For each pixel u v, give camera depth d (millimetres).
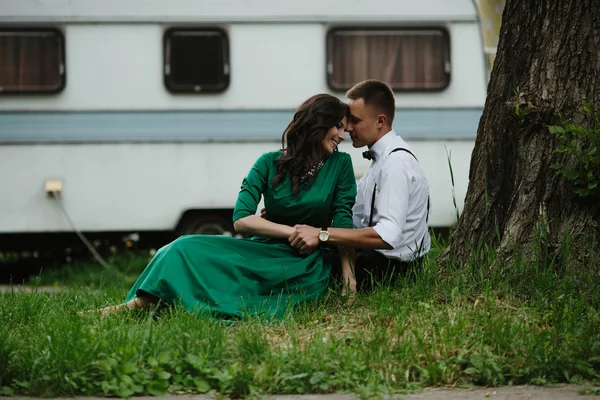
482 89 18516
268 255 9164
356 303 8992
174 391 7094
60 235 18766
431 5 18453
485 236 9859
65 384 6961
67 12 18141
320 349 7512
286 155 9359
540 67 9625
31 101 18078
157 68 18203
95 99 18156
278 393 7055
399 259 9461
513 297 8859
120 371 7117
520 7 9828
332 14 18359
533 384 7336
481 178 10039
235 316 8742
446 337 7812
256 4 18297
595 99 9406
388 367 7379
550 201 9453
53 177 18047
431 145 18438
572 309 8500
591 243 9211
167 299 8797
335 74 18359
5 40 18094
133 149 18172
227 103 18297
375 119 9430
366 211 9492
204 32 18266
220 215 18562
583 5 9461
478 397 6875
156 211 18188
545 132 9539
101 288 12797
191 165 18250
